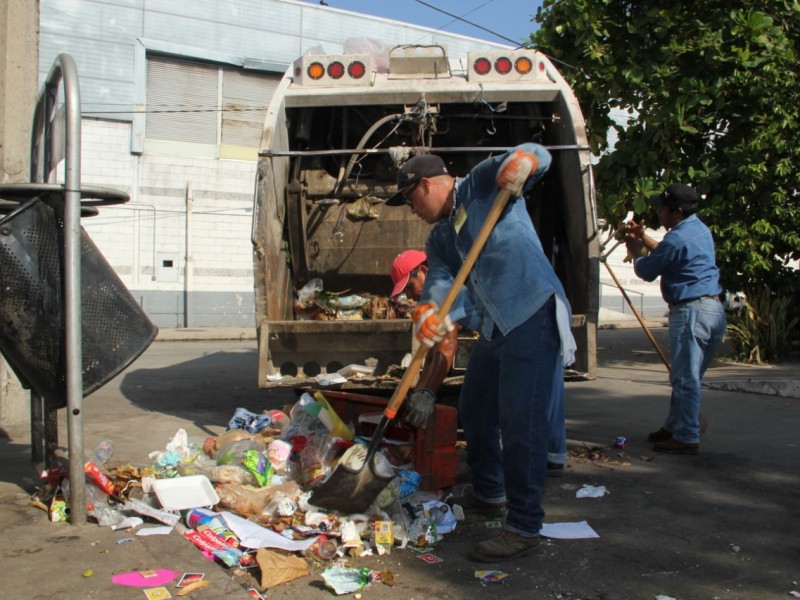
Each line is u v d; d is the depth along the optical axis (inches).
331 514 127.4
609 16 367.2
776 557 120.5
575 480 164.6
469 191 121.3
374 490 122.2
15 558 108.5
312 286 229.3
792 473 169.8
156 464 144.3
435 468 143.6
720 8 378.0
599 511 143.2
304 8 826.8
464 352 189.5
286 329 183.9
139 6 748.0
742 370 354.9
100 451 150.3
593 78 365.4
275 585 106.2
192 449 153.7
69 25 721.6
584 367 185.2
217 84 797.9
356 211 230.4
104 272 132.0
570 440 204.7
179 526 122.3
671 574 113.4
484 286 120.0
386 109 232.5
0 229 122.6
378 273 233.5
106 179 745.0
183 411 245.9
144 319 136.9
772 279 398.0
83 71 728.3
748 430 217.9
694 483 162.2
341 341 185.9
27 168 196.1
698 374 186.9
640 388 308.5
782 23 379.6
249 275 812.0
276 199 208.2
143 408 252.2
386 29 866.8
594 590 107.3
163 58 768.9
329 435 154.2
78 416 122.4
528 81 208.1
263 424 175.3
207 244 791.7
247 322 812.6
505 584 109.0
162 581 101.6
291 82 214.2
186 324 784.3
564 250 217.6
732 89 366.9
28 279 124.6
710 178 364.5
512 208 120.0
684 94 354.9
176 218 777.6
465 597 104.4
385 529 120.4
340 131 240.4
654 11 355.9
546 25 378.0
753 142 360.2
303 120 222.1
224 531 120.0
